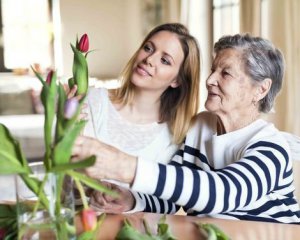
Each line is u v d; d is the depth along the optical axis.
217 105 1.27
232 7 3.66
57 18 5.16
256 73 1.22
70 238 0.78
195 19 4.16
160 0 5.14
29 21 5.12
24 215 0.76
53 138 0.73
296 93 2.82
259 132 1.21
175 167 0.96
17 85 4.77
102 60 5.27
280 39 2.91
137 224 1.03
